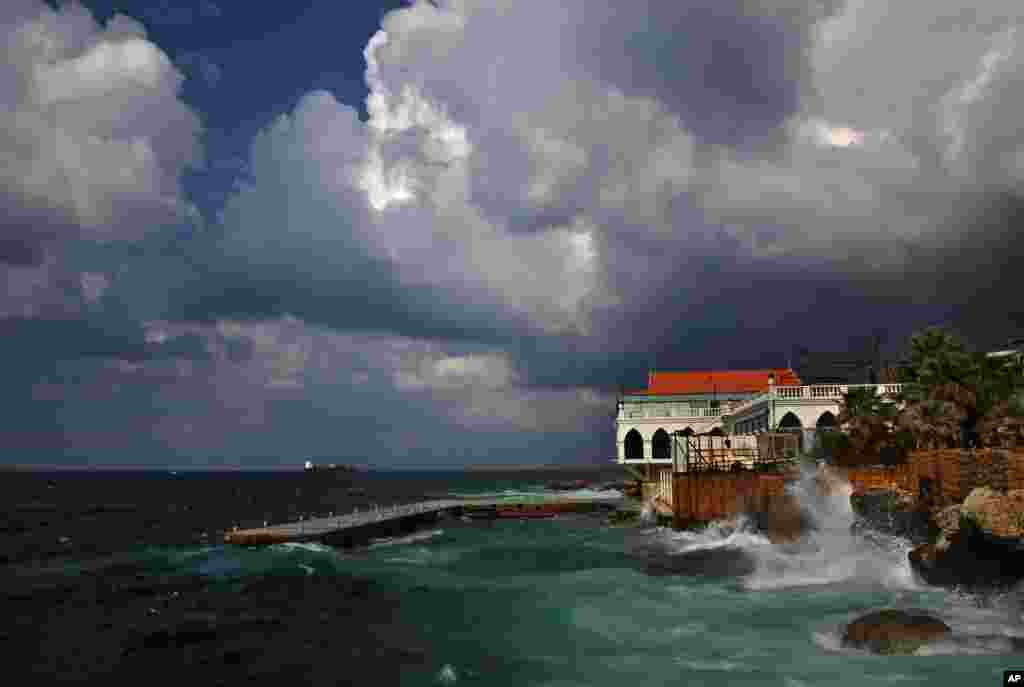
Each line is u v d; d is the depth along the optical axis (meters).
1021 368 38.88
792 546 39.69
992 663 20.03
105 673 23.64
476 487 199.25
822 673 20.16
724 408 78.62
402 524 66.06
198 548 54.78
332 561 45.66
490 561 44.56
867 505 36.19
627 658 22.61
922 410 38.47
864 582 31.64
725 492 47.03
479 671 22.20
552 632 26.28
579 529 65.38
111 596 36.12
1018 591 25.06
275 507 116.94
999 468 28.03
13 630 29.25
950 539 28.14
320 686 21.70
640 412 82.06
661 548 44.44
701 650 23.03
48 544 60.97
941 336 41.94
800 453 48.16
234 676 22.91
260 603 33.59
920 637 21.48
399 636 26.80
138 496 158.75
